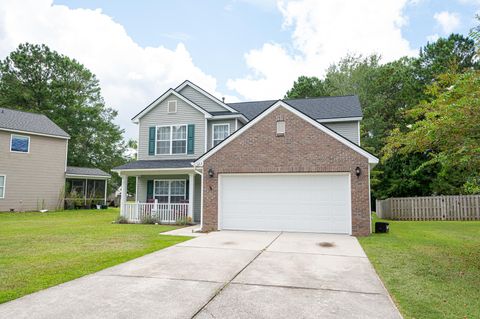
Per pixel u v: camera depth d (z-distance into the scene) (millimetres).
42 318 4227
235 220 13344
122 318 4234
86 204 28891
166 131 18266
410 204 19797
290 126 12812
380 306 4707
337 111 17250
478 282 5875
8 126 23266
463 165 7125
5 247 9266
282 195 12930
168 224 15852
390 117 29969
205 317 4285
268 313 4434
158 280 5973
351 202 11906
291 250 8859
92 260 7559
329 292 5344
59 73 39719
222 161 13469
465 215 18688
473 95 6398
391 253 8461
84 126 40688
